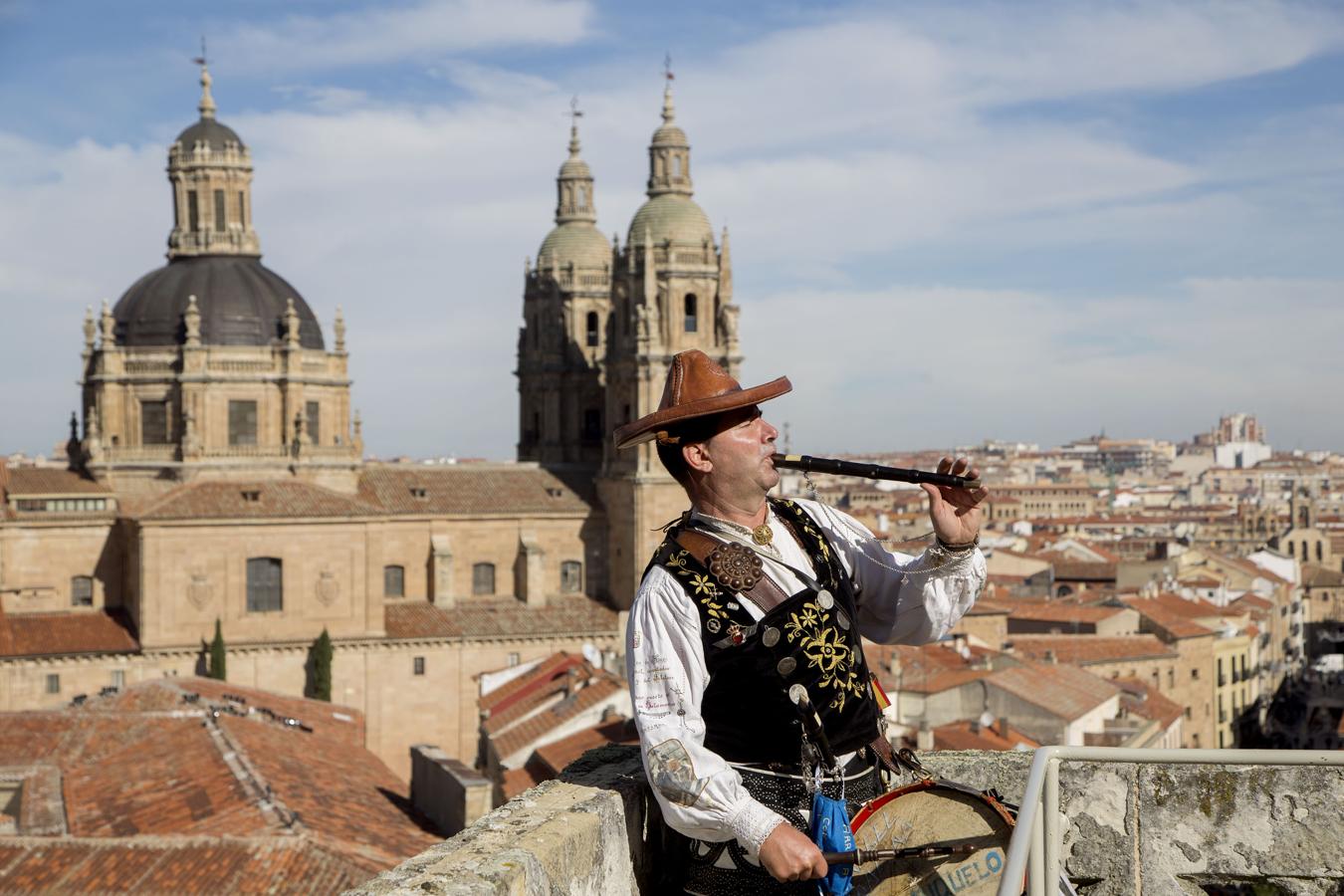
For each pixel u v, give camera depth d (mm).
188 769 60469
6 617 112250
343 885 44562
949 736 75500
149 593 110188
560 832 7691
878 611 9164
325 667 111312
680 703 7938
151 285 122625
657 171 126875
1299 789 10148
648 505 120750
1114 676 119438
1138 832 10375
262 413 120062
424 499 124062
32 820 55375
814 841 7836
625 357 124250
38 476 117812
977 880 7746
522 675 114312
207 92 129750
